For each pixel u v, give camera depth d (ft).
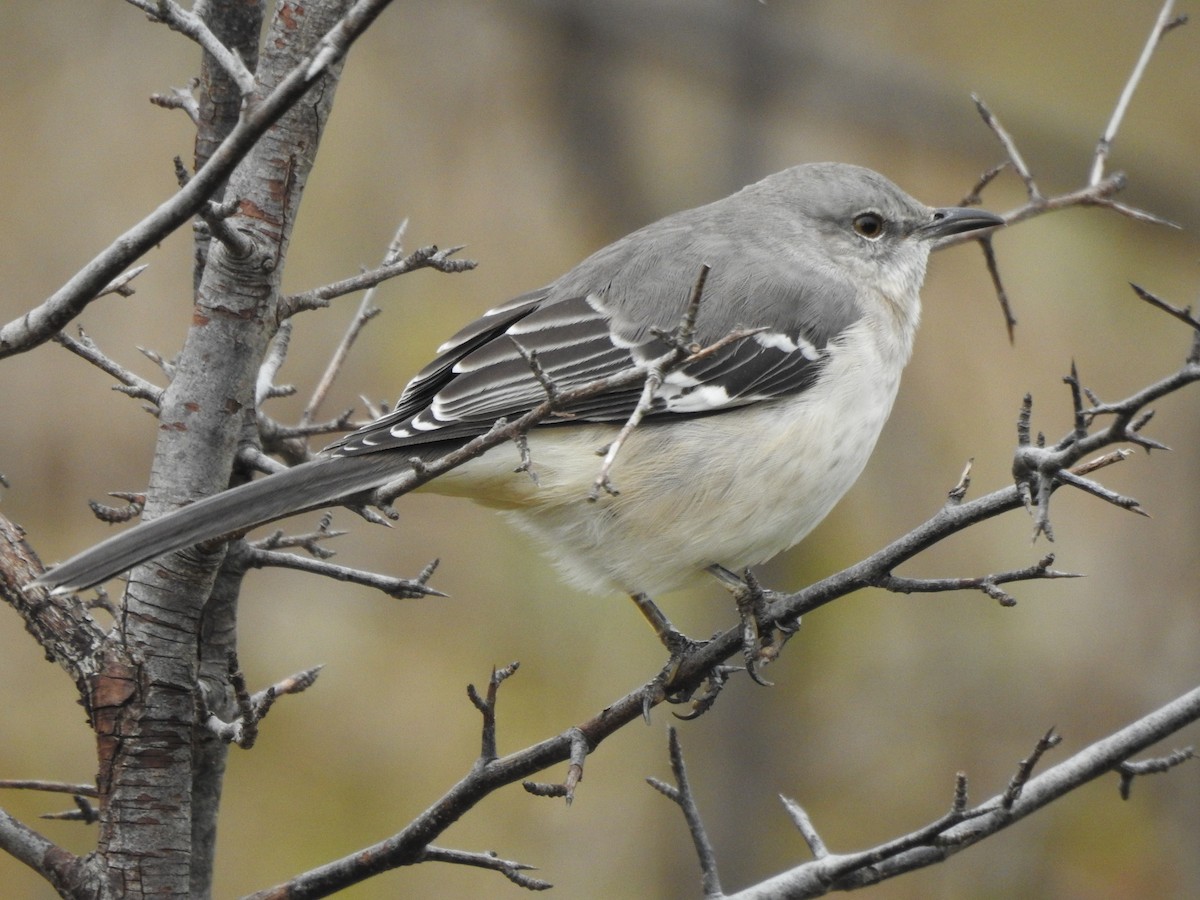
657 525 23.47
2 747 36.81
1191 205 47.75
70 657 17.29
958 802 17.46
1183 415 42.63
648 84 48.16
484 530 41.75
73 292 15.24
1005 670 41.01
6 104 39.68
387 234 40.34
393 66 42.50
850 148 48.62
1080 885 36.91
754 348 24.31
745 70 46.73
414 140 41.65
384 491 15.97
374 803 37.88
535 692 40.27
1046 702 40.55
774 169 47.80
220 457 18.15
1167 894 36.58
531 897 37.78
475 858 17.37
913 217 27.91
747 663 21.22
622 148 46.98
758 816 40.29
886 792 40.16
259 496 18.81
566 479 22.99
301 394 38.70
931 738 40.70
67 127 39.60
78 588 16.34
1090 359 43.37
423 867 37.73
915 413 42.32
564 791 16.58
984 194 48.11
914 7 49.49
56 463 38.50
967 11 49.80
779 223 27.14
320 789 37.91
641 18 46.55
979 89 48.62
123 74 40.09
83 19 40.19
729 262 25.46
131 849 17.03
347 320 39.40
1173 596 41.27
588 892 38.24
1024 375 42.65
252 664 39.58
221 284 17.75
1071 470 16.97
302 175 18.19
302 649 40.09
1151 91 49.11
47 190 38.96
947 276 43.27
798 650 41.93
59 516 38.40
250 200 17.92
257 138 14.51
